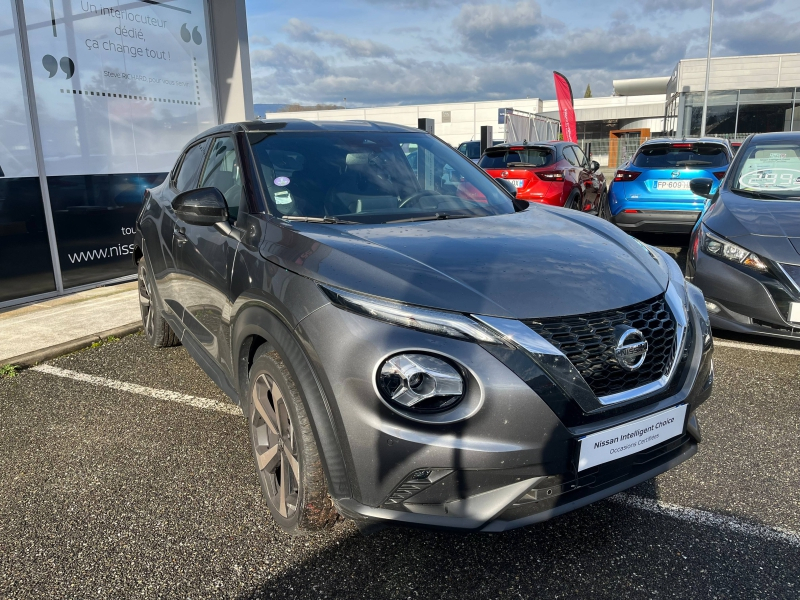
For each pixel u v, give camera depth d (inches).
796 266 146.2
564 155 376.8
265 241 95.6
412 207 114.1
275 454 90.0
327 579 82.4
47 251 240.4
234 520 95.7
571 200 365.7
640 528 92.3
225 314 104.5
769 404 134.8
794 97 1272.1
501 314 73.7
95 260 259.1
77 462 114.3
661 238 360.2
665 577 81.6
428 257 84.4
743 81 1430.9
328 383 74.2
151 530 93.3
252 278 92.5
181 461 114.1
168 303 149.6
